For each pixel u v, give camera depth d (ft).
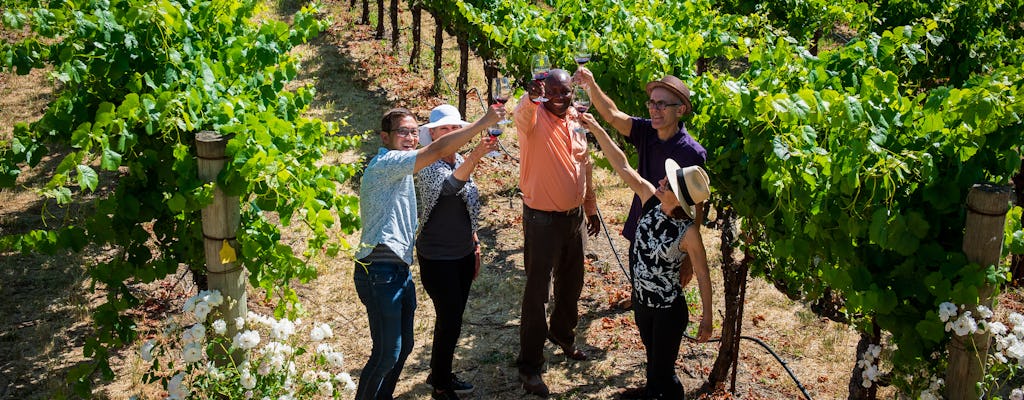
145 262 12.79
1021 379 16.05
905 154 10.50
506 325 19.51
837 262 11.84
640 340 18.79
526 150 15.40
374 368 13.75
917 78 26.84
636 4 25.88
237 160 10.74
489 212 26.35
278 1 52.75
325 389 12.35
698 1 26.94
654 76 18.65
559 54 22.79
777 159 11.60
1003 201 9.87
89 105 12.72
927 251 10.59
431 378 15.93
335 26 48.14
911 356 11.07
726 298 16.17
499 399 16.40
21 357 17.52
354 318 19.65
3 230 23.56
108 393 16.22
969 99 10.66
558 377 17.25
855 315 13.80
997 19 29.07
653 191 13.93
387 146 14.20
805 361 18.20
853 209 10.87
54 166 28.76
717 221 18.30
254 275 11.69
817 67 14.55
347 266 22.30
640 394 16.26
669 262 13.62
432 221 14.67
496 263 22.90
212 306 11.46
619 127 15.53
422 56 43.09
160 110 11.09
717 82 15.62
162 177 12.16
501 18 28.48
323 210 11.69
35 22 11.98
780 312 20.39
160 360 17.38
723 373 16.55
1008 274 10.41
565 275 16.90
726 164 14.19
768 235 13.53
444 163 14.88
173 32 13.21
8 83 36.73
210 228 11.24
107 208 12.18
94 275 12.61
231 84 13.53
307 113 34.63
